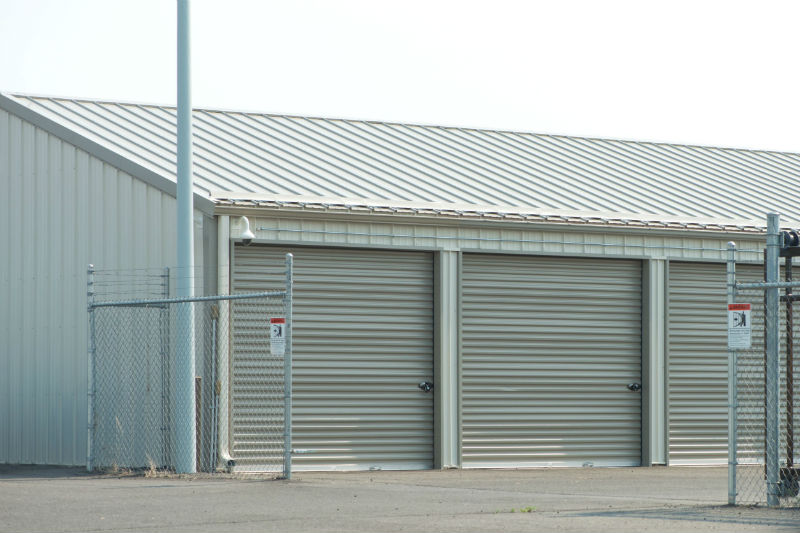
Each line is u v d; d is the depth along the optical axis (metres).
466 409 20.08
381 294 19.55
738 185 26.34
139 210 19.05
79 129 20.91
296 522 11.32
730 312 12.97
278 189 19.77
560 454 20.67
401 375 19.64
